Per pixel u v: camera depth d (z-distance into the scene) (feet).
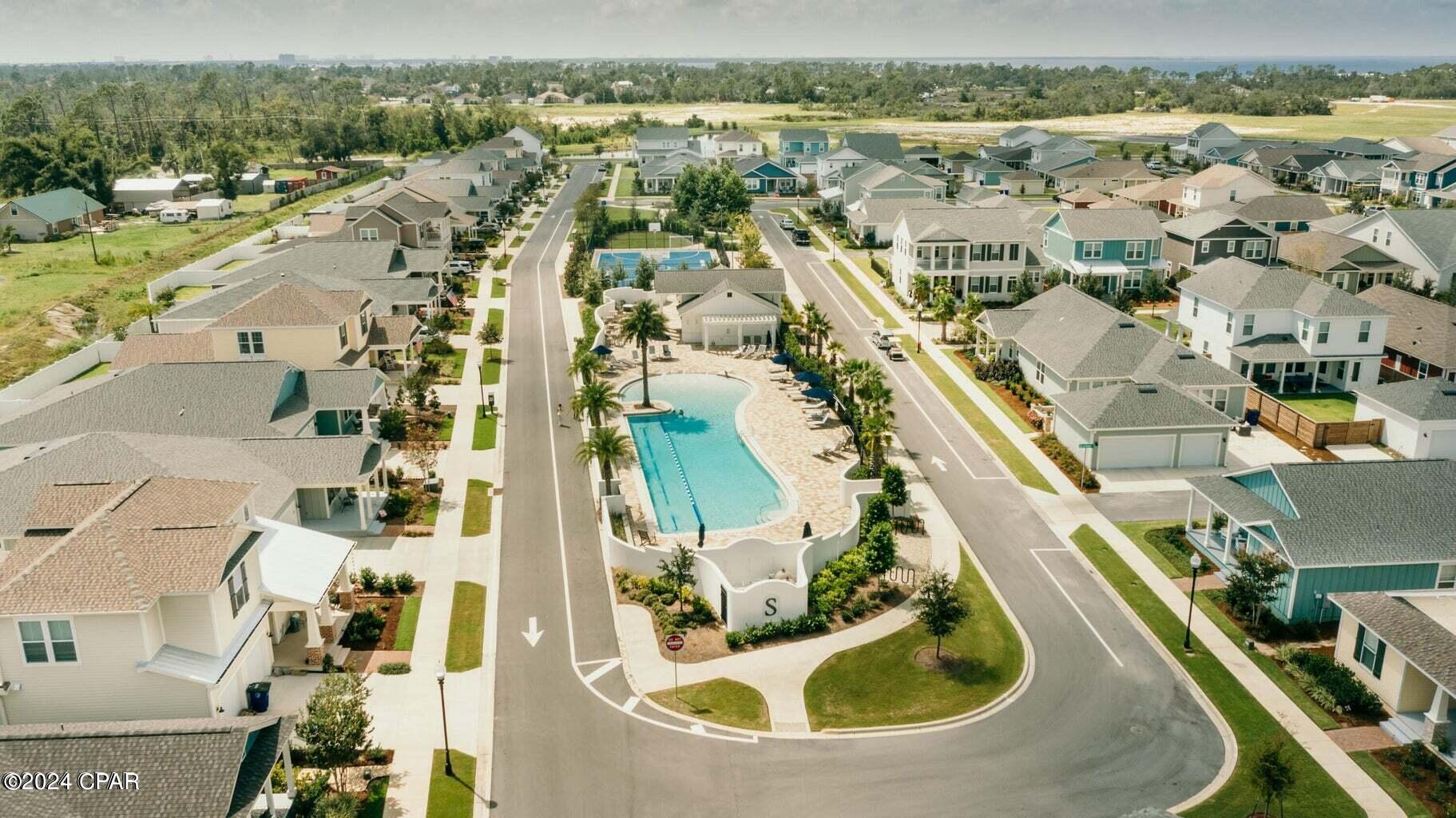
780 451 216.33
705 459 215.31
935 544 174.70
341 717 106.93
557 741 121.90
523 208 524.52
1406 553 144.97
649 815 109.09
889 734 124.06
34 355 279.28
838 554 169.37
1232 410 227.81
